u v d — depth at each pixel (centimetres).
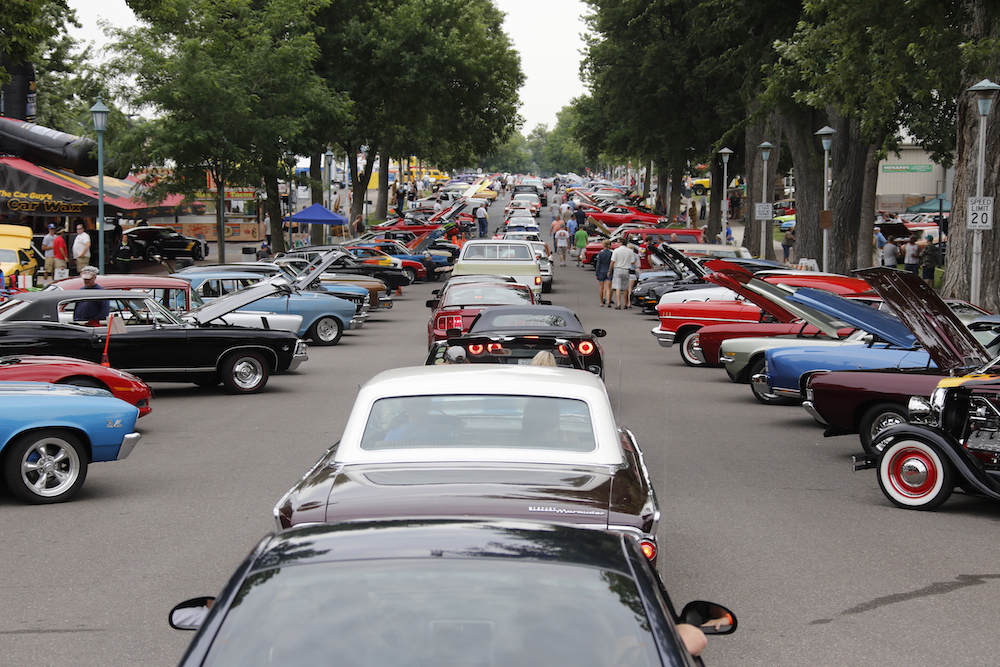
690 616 401
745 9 2991
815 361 1323
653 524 510
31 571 732
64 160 3909
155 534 831
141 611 648
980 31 1988
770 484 1031
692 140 5641
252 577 321
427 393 612
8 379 1120
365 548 335
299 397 1606
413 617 301
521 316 1362
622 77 5534
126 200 3844
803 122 3219
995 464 918
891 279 1030
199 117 3306
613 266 3131
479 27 5312
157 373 1575
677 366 1986
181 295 1777
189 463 1116
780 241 6225
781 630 620
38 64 4694
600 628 299
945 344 1054
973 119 2098
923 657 577
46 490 938
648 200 10419
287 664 287
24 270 2942
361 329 2664
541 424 592
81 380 1160
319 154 4547
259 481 1026
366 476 540
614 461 571
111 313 1543
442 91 4862
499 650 290
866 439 1095
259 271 2325
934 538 834
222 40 3425
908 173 7200
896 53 1992
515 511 493
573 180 16900
